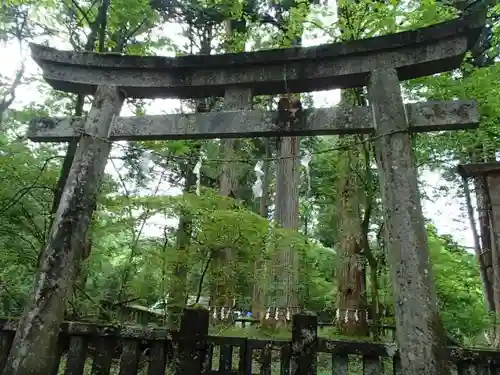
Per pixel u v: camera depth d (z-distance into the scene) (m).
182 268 7.22
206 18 11.80
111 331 3.89
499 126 7.89
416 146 8.76
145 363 4.79
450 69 4.22
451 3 8.19
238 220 6.21
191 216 6.54
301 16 7.09
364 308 9.48
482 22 3.94
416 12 6.35
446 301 8.16
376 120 4.05
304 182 12.55
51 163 7.59
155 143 6.79
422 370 3.19
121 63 4.70
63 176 6.37
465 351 3.71
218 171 11.55
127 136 4.53
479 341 7.80
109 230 6.50
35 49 4.74
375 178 8.67
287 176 12.08
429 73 4.28
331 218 11.93
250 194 13.90
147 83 4.71
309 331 3.61
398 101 4.05
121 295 7.51
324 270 12.55
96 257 7.46
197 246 6.84
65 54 4.73
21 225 6.84
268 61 4.50
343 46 4.33
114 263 9.73
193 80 4.68
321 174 12.40
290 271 9.41
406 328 3.34
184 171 8.47
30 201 7.15
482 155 8.68
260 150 15.10
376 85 4.18
